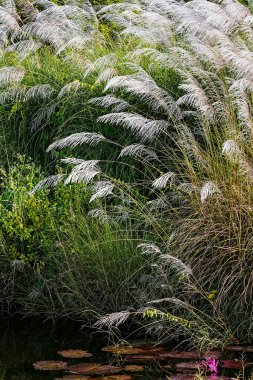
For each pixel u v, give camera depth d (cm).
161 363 628
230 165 746
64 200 792
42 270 763
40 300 743
